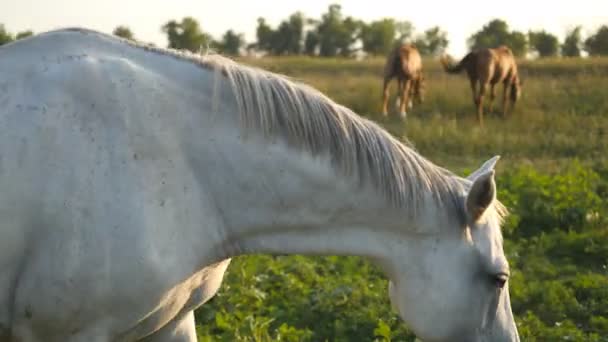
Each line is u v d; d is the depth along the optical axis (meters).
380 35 49.00
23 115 3.57
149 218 3.61
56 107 3.59
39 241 3.56
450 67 19.73
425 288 3.88
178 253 3.69
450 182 3.93
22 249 3.58
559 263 8.30
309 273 7.53
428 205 3.85
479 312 3.88
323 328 6.44
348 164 3.81
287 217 3.85
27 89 3.62
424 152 14.10
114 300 3.61
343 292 6.87
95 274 3.56
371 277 7.62
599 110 18.73
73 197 3.54
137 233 3.58
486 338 3.89
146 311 3.68
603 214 9.38
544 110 19.06
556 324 6.61
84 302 3.59
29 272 3.59
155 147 3.65
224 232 3.83
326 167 3.81
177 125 3.71
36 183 3.54
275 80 3.84
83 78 3.64
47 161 3.54
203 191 3.77
